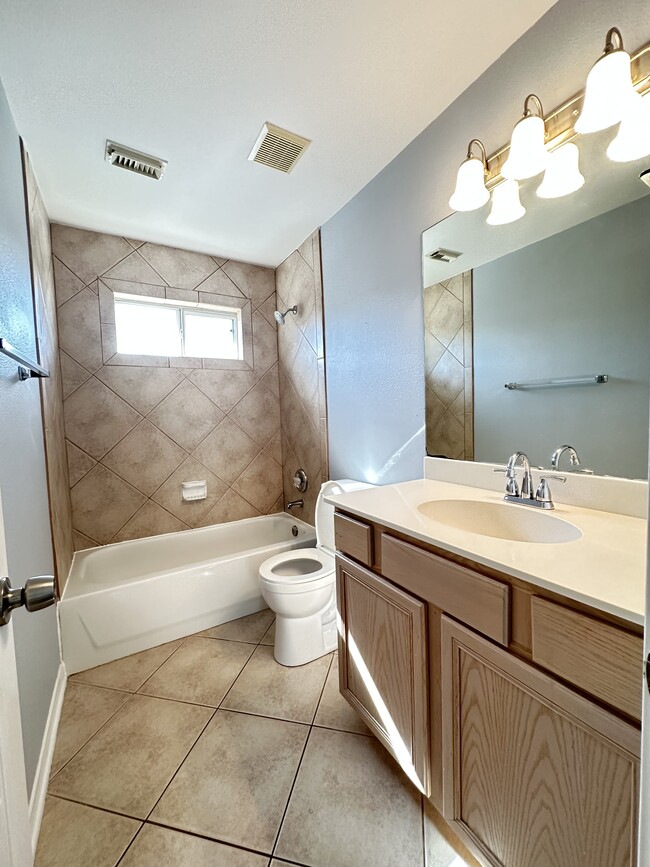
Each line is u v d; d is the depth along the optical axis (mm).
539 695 666
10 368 1098
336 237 2076
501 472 1287
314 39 1100
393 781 1104
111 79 1205
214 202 1945
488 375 1326
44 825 1004
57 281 2127
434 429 1544
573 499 1079
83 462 2232
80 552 2207
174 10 1008
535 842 691
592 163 998
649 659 392
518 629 711
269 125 1430
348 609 1246
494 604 740
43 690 1225
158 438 2469
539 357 1168
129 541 2373
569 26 1002
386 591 1044
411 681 974
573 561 711
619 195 956
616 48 843
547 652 654
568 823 636
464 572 806
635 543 796
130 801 1064
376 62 1179
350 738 1259
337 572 1288
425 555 914
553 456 1135
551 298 1126
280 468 2973
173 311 2611
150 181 1754
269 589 1619
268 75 1214
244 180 1765
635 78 890
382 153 1607
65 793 1093
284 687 1516
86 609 1665
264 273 2852
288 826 985
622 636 552
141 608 1794
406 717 999
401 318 1673
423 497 1267
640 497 948
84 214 2033
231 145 1535
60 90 1236
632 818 547
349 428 2084
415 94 1312
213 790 1089
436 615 892
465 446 1423
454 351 1442
